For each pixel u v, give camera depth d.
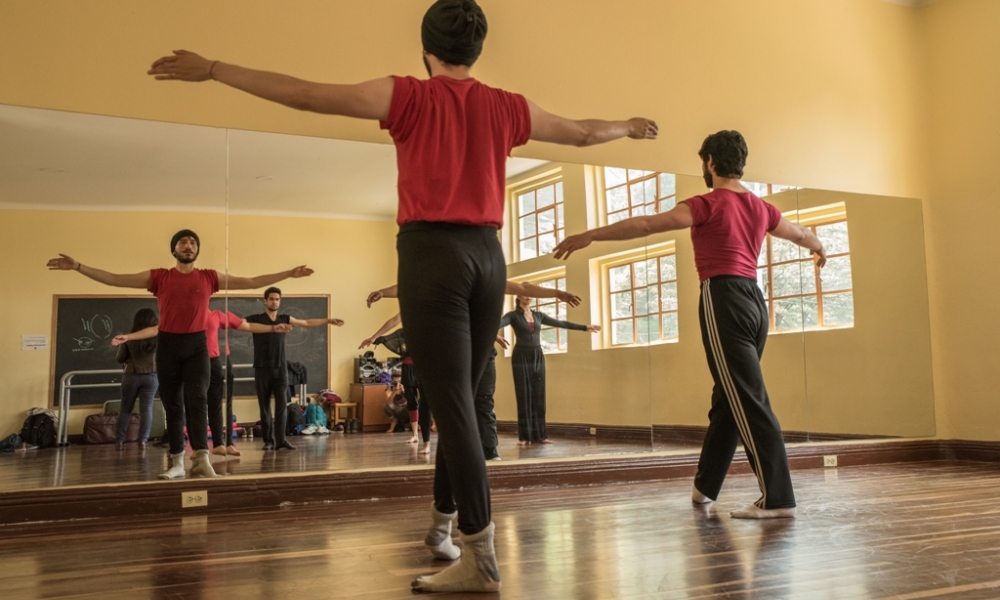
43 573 2.04
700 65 4.67
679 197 4.52
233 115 3.61
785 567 1.89
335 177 3.79
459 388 1.65
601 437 4.18
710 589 1.69
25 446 3.19
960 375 5.17
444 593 1.70
